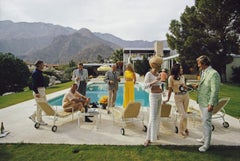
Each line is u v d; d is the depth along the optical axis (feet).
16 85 65.87
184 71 87.86
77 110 23.61
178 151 15.99
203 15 73.41
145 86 17.26
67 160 14.65
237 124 23.04
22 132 20.44
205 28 77.97
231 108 31.14
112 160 14.62
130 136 19.39
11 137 19.04
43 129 21.39
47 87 65.62
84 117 25.29
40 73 22.18
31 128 21.70
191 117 23.71
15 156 15.24
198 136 19.39
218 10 70.79
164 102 20.79
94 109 25.11
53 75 100.78
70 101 23.38
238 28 72.59
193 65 80.33
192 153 15.62
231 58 74.18
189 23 78.64
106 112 29.12
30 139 18.56
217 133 20.13
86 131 20.81
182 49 79.82
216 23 72.43
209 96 15.78
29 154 15.55
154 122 17.13
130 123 23.61
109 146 16.97
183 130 19.24
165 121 22.74
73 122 24.03
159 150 16.20
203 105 16.05
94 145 17.17
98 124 23.22
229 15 70.18
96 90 63.62
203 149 15.96
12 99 41.14
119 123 23.63
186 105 19.51
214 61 73.10
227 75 80.74
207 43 72.13
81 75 32.68
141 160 14.57
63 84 78.43
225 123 21.86
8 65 63.62
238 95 44.93
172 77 19.30
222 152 15.78
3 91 63.82
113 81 29.48
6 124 23.12
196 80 73.67
